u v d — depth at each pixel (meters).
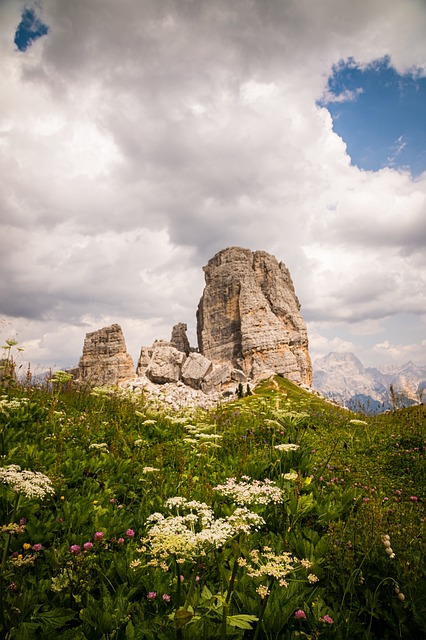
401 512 7.62
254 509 6.61
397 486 9.78
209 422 15.16
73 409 14.08
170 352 152.62
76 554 4.87
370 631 4.13
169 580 4.78
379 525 6.14
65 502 6.47
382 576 4.57
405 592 4.36
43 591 4.42
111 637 3.84
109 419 13.59
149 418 14.08
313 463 10.07
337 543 5.57
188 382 145.75
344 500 7.84
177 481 8.41
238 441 12.34
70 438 10.78
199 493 7.38
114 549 5.62
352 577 4.45
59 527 5.92
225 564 5.05
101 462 8.88
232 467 9.62
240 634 3.69
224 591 4.18
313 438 14.21
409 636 3.94
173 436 13.10
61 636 3.68
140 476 8.59
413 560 5.00
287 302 175.62
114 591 4.60
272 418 14.84
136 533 6.17
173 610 4.07
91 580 4.71
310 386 166.00
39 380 15.38
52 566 4.86
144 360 155.75
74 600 4.46
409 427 15.06
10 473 4.47
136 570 4.87
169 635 3.58
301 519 6.87
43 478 4.68
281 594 4.39
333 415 18.86
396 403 18.00
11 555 4.94
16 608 3.83
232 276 170.75
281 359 151.75
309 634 4.02
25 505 6.07
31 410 12.02
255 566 4.84
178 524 4.13
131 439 11.30
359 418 17.83
